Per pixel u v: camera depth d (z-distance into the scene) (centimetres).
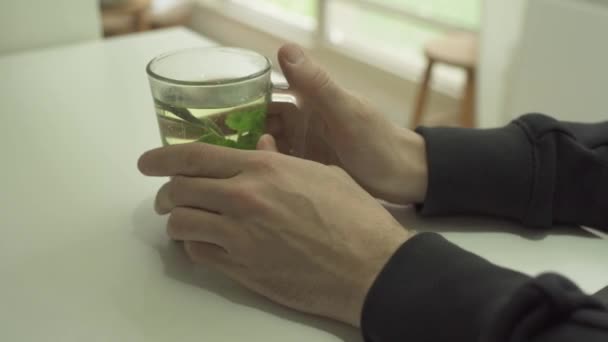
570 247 75
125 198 80
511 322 60
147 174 73
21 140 88
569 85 159
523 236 77
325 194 70
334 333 68
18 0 112
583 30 150
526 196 77
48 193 80
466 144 77
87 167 84
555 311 61
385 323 65
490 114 194
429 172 77
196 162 71
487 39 185
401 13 258
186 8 290
